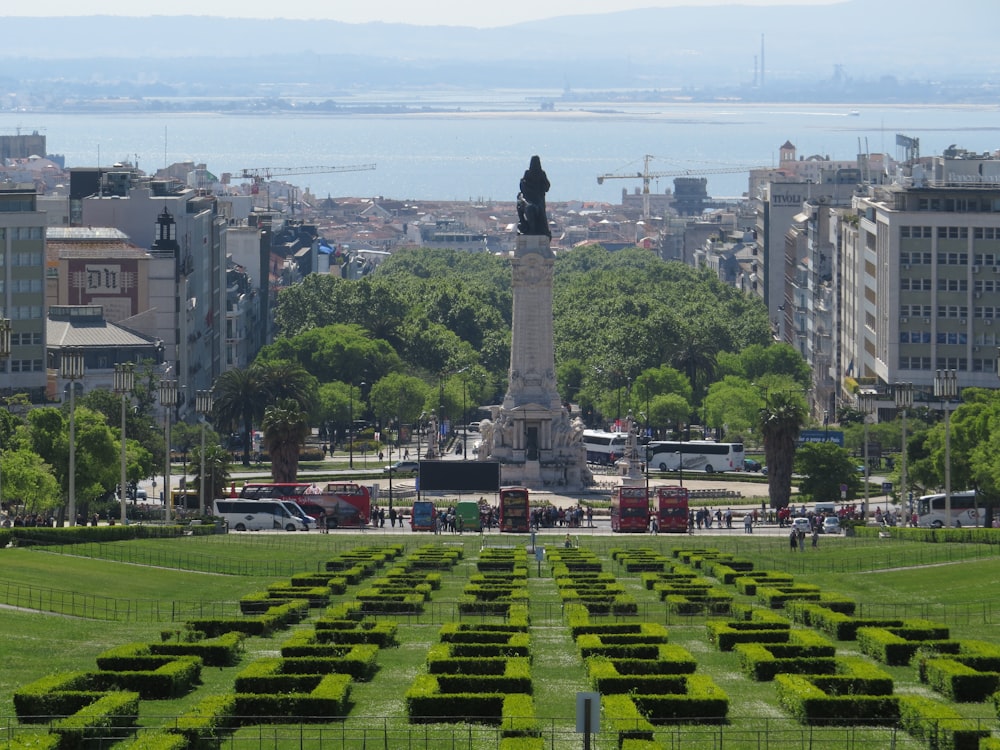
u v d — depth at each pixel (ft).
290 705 507.71
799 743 485.56
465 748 480.23
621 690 531.09
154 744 455.22
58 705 498.28
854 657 584.81
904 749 480.23
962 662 551.18
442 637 607.37
